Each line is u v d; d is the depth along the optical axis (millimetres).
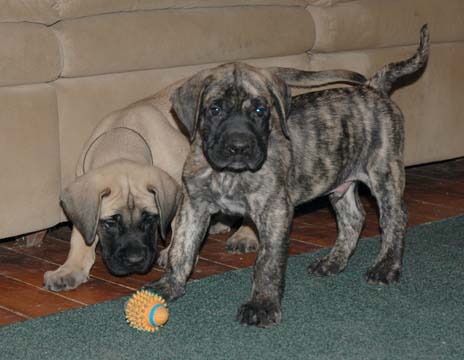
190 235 2371
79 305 2354
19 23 2535
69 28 2594
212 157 2258
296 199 2420
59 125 2617
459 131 3344
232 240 2701
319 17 3018
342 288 2428
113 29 2645
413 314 2283
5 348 2127
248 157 2230
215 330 2207
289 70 2549
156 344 2145
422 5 3178
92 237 2350
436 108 3266
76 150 2646
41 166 2588
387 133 2492
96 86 2654
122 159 2451
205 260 2633
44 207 2613
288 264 2578
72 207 2369
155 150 2568
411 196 3195
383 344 2150
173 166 2578
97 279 2502
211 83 2277
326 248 2705
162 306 2189
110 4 2637
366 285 2445
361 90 2520
